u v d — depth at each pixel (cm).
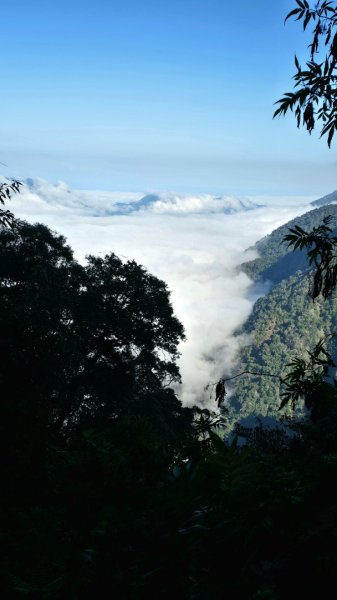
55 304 2492
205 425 371
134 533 235
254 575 171
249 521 180
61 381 2544
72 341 2483
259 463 208
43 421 763
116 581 217
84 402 2920
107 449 347
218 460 198
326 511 175
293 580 165
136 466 342
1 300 1288
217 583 178
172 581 198
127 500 299
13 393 849
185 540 200
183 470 222
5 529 400
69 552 247
